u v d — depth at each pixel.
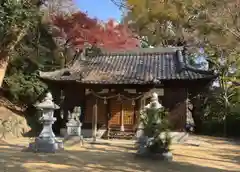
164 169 10.14
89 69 20.92
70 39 23.41
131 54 22.42
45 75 19.59
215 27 6.73
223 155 14.34
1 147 13.61
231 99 29.09
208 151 15.43
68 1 23.86
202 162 11.96
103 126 20.09
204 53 25.38
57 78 19.39
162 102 19.45
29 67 21.58
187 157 12.96
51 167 9.41
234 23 6.56
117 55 22.64
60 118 21.73
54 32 22.94
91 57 22.70
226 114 28.23
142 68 20.45
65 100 20.69
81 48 23.36
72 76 19.47
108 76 19.61
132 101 19.88
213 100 29.64
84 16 22.89
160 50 22.06
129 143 17.33
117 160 11.35
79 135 16.00
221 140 22.50
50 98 13.43
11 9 16.39
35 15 18.27
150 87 19.23
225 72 27.72
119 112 20.08
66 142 15.66
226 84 28.38
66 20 22.66
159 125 11.92
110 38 23.08
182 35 7.86
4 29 17.16
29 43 21.66
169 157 11.75
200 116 29.89
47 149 12.46
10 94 21.77
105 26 23.52
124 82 18.64
